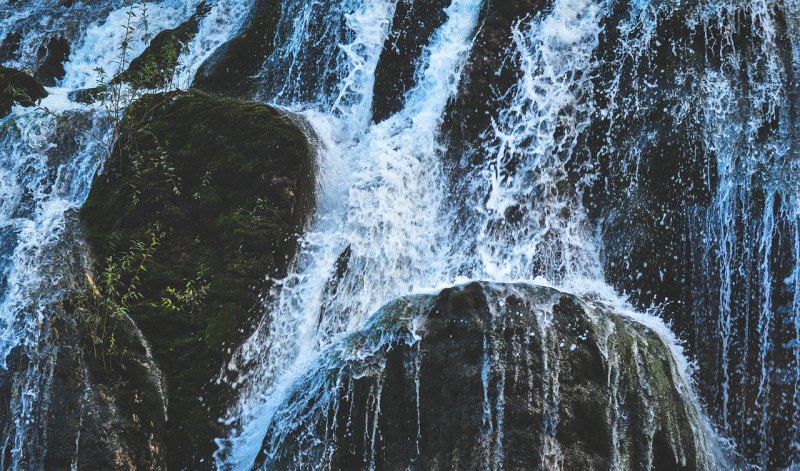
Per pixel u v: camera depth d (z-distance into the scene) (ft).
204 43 33.65
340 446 19.27
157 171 24.38
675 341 22.86
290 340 23.08
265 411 21.71
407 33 29.30
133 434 19.79
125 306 21.68
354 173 25.81
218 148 24.67
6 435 18.70
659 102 25.29
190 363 21.54
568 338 19.86
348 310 23.75
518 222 25.14
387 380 19.63
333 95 29.89
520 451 18.67
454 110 26.84
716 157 24.04
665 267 23.79
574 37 27.27
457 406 19.12
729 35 25.49
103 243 23.11
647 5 26.50
